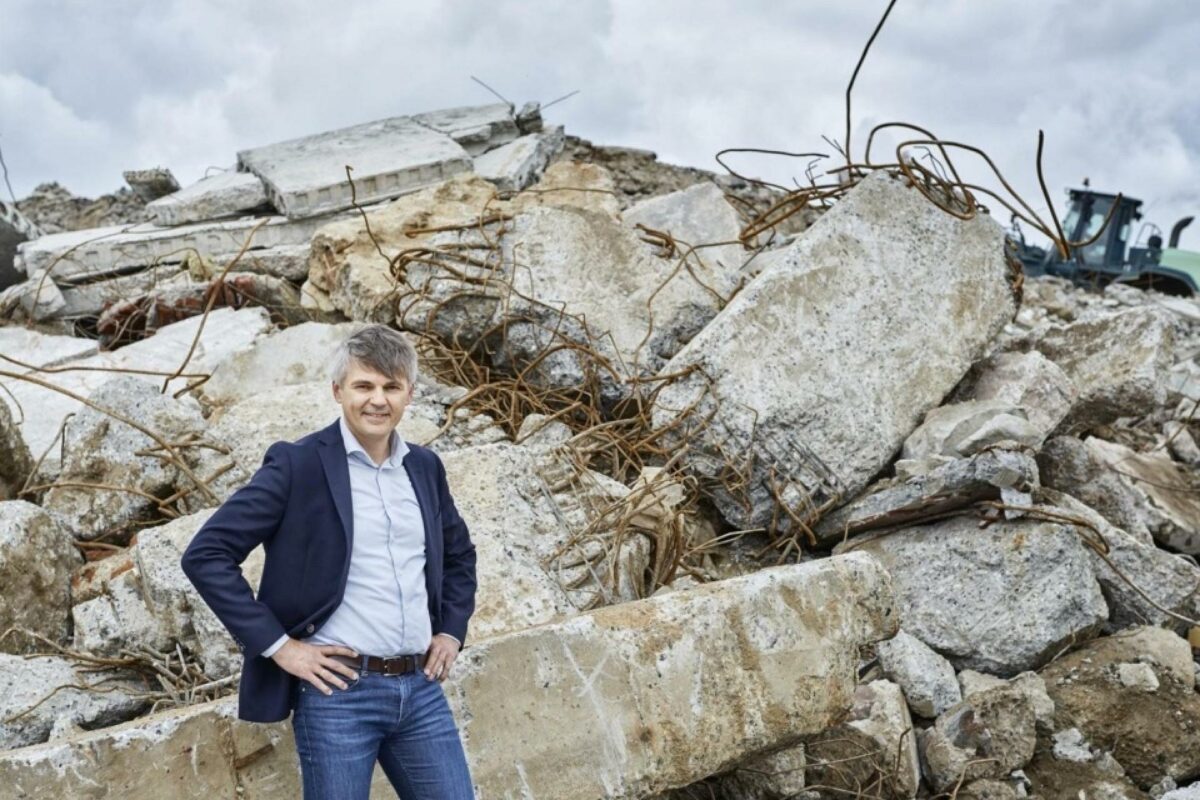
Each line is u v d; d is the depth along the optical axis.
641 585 5.11
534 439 6.05
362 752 3.00
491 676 3.71
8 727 4.32
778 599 4.06
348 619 3.02
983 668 5.43
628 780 3.79
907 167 6.64
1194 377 8.77
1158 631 5.48
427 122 11.04
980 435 5.88
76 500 5.35
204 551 2.90
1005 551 5.49
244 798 3.43
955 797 4.76
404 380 3.09
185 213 9.46
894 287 6.43
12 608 4.79
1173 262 19.14
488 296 6.57
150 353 7.20
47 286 8.36
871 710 4.88
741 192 13.01
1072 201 18.70
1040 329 7.39
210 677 4.43
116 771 3.35
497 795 3.64
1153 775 4.98
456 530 3.30
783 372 6.05
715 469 5.98
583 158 13.07
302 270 8.53
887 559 5.75
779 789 4.53
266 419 5.55
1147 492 6.64
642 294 6.71
